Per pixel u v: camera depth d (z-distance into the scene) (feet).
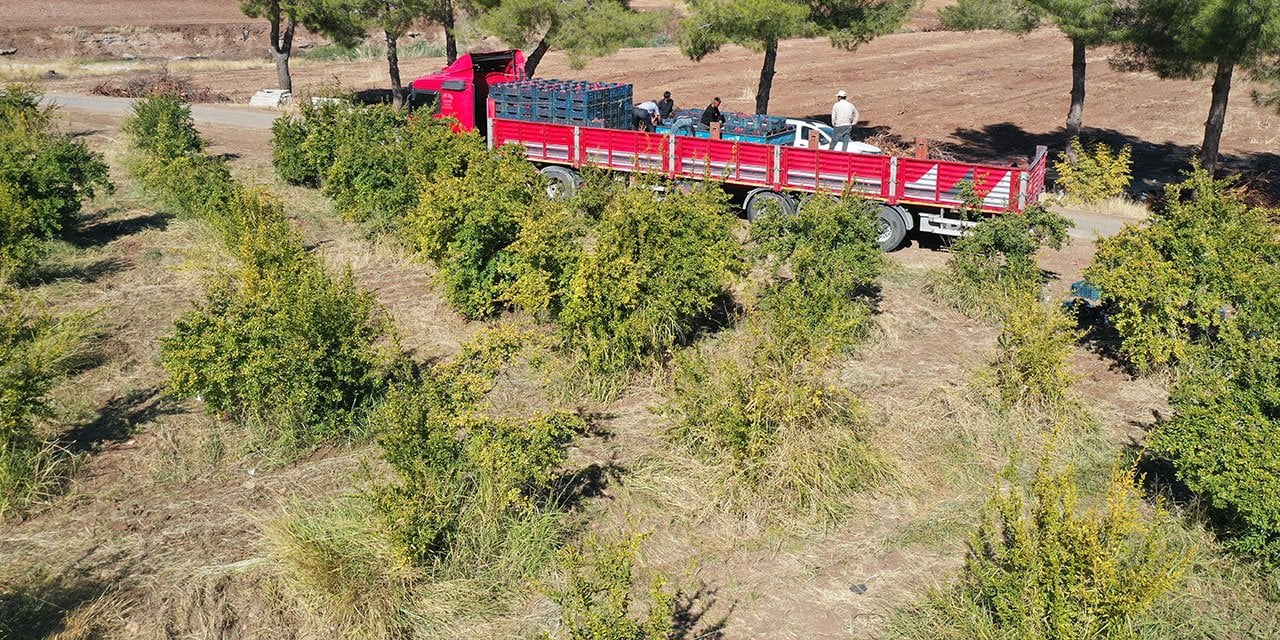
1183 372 33.78
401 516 22.85
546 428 25.09
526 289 34.99
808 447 27.30
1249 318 31.14
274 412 29.99
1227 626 21.97
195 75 127.85
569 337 34.47
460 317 39.52
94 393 32.60
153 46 156.15
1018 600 20.31
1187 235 34.99
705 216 36.68
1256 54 50.19
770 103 104.78
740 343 35.68
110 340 36.81
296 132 60.70
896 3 66.59
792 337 29.43
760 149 50.16
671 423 30.83
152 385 33.30
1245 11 47.34
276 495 26.81
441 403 25.98
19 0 168.86
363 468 25.59
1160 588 19.47
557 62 134.92
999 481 25.62
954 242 43.86
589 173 47.75
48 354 29.58
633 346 34.19
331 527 24.38
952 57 137.69
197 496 26.84
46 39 149.89
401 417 24.81
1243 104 100.99
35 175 46.85
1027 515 26.11
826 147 57.62
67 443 29.37
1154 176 73.41
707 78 120.57
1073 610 19.72
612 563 20.30
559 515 25.52
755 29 63.77
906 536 25.49
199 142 65.46
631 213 35.32
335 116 58.44
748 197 51.37
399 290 43.19
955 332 38.86
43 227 46.39
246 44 161.38
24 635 21.21
